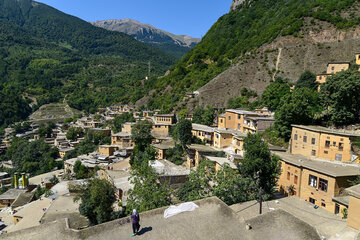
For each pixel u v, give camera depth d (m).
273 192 39.34
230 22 166.88
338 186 32.69
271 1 160.12
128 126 103.75
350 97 45.84
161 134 88.44
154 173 38.19
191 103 108.62
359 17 103.25
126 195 46.72
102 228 16.52
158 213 18.39
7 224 54.75
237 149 58.31
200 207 19.34
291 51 108.62
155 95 144.62
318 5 120.31
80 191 46.84
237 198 34.66
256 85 104.50
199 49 160.50
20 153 110.19
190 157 60.22
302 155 45.38
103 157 83.38
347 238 23.44
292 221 18.22
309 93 53.78
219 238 16.17
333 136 40.72
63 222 17.11
